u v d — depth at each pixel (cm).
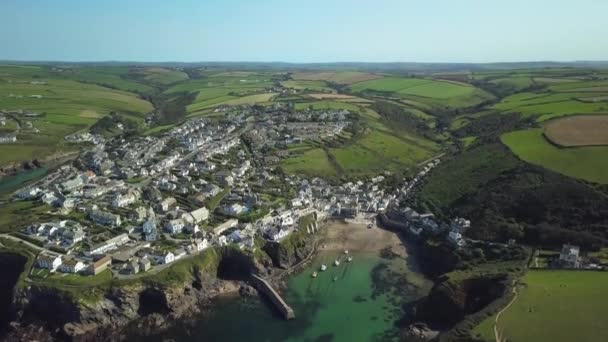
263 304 17362
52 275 16288
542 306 14175
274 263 19875
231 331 15588
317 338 15212
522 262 17388
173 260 17725
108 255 17325
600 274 15988
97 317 15412
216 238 19750
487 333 13338
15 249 17750
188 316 16462
